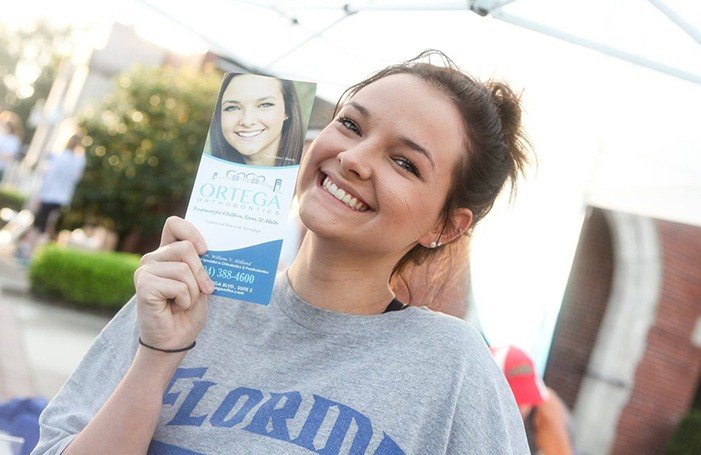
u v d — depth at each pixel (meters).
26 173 21.84
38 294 11.32
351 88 1.78
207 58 18.77
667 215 4.99
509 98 1.74
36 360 7.34
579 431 11.72
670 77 3.50
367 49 4.19
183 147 16.02
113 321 1.75
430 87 1.57
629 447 11.76
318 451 1.41
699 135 4.02
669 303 11.71
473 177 1.60
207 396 1.52
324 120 2.07
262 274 1.48
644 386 11.73
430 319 1.55
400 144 1.50
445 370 1.48
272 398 1.48
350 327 1.54
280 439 1.43
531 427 3.76
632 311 11.62
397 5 3.56
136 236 17.80
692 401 12.98
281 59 4.67
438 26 3.74
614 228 11.59
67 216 16.17
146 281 1.43
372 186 1.48
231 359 1.56
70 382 1.70
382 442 1.42
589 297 12.10
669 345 11.79
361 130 1.52
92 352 1.72
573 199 4.91
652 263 11.55
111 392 1.63
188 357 1.58
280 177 1.50
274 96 1.53
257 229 1.49
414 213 1.50
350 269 1.57
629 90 3.82
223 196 1.51
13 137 16.36
